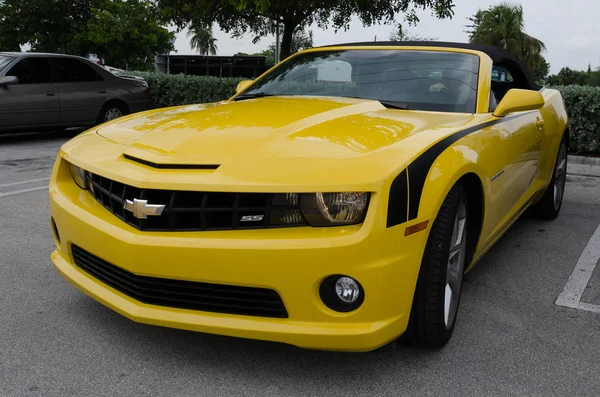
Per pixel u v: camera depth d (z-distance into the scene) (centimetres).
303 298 209
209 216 216
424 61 347
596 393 224
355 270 205
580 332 279
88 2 3766
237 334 217
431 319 236
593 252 408
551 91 486
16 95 900
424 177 222
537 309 306
